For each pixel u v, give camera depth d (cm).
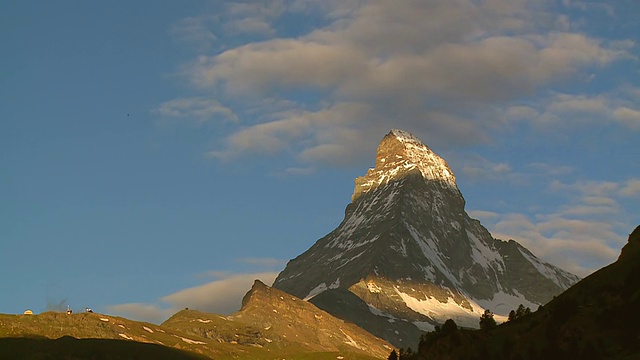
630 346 17925
